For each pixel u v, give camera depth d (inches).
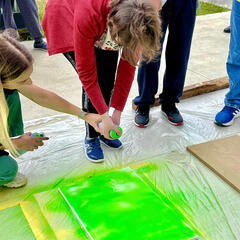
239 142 88.8
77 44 59.5
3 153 68.9
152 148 86.9
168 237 60.4
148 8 48.7
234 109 96.9
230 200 71.5
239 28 87.1
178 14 79.7
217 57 141.6
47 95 70.9
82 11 56.7
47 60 132.6
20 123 74.9
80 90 112.8
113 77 75.2
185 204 69.7
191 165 81.4
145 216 64.7
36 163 79.9
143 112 94.8
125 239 59.6
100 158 80.8
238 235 63.2
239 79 92.2
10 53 52.6
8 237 61.4
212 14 192.2
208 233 63.2
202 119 100.0
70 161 81.1
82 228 62.7
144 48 51.2
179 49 85.0
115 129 68.6
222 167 79.2
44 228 62.7
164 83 93.6
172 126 96.2
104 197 69.0
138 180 74.3
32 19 133.3
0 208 67.0
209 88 113.7
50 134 90.1
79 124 95.2
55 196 70.3
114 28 50.3
